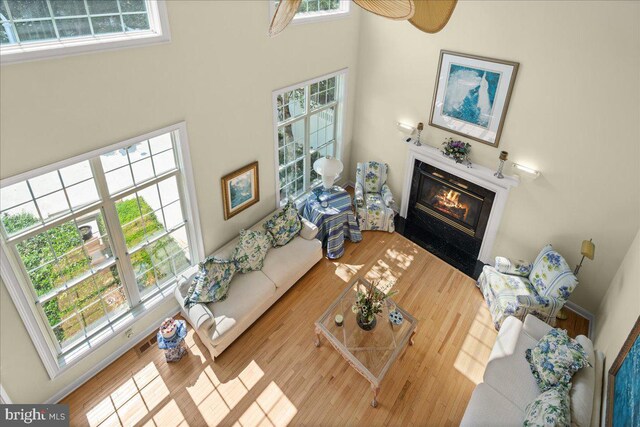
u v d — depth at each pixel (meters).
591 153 4.17
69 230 3.50
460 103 5.02
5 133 2.75
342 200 5.81
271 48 4.44
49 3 2.76
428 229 6.30
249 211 5.23
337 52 5.42
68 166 3.20
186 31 3.54
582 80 3.96
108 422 3.76
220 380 4.14
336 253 5.68
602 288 4.67
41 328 3.57
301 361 4.33
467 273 5.50
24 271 3.32
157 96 3.54
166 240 4.40
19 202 3.11
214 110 4.12
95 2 2.96
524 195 4.87
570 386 3.40
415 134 5.72
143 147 3.76
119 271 4.06
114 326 4.18
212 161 4.37
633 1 3.45
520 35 4.21
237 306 4.39
